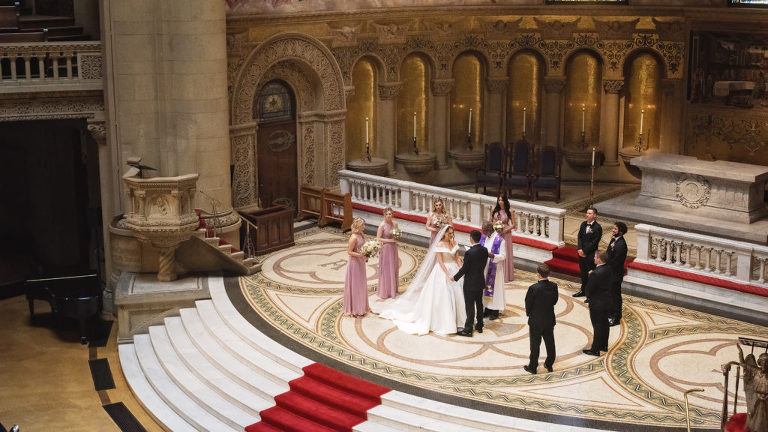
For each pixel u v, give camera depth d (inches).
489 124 1025.5
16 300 819.4
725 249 679.7
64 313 715.4
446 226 636.7
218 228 757.9
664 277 700.0
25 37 746.2
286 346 616.1
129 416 604.7
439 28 976.9
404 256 792.9
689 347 605.0
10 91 708.7
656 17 956.0
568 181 1021.8
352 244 650.2
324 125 913.5
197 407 590.9
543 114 1019.9
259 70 846.5
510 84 1017.5
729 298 668.7
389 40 946.7
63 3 831.7
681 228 840.3
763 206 850.1
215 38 735.1
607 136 1006.4
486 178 965.2
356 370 580.1
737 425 464.4
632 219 871.7
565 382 558.9
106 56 719.7
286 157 909.8
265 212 814.5
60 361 689.0
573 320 650.2
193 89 732.0
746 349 600.1
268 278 740.7
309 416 549.3
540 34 990.4
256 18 827.4
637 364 581.3
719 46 919.7
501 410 525.7
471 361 589.0
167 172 747.4
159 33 724.0
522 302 684.7
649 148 995.9
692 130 957.2
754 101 906.1
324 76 900.6
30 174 882.1
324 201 879.1
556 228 764.6
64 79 729.0
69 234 888.3
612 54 979.9
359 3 913.5
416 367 582.2
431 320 633.6
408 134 1007.0
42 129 863.1
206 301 700.7
